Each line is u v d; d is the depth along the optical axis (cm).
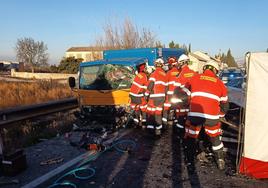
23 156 557
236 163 557
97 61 943
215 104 554
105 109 901
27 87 1839
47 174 541
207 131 564
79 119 971
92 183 505
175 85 784
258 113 506
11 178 524
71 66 4950
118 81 905
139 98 850
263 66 497
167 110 821
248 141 519
